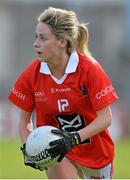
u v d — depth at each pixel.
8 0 66.88
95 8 67.00
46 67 13.09
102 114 12.87
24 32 67.19
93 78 12.82
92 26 67.06
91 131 12.73
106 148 13.88
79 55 13.08
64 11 12.80
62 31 12.73
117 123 43.19
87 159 13.90
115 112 43.41
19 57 67.19
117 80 62.22
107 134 13.83
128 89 58.62
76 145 12.74
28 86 13.41
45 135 12.48
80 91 12.99
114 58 66.00
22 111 13.75
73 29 12.88
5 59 66.81
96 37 67.19
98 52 66.94
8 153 32.78
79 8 66.62
